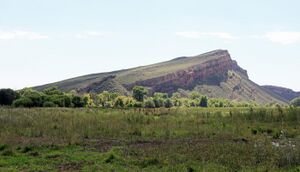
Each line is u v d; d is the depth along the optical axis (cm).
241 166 1698
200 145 2238
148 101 14638
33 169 1703
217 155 1922
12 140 2447
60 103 8712
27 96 8275
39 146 2259
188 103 17250
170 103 16325
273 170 1619
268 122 3675
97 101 13675
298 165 1706
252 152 1970
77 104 9725
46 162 1858
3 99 8562
